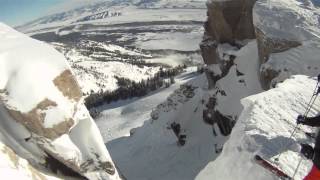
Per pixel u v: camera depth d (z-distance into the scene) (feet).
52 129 35.99
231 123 128.98
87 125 40.16
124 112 458.91
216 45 143.95
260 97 45.24
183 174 133.59
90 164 39.55
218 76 142.41
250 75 123.54
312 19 111.96
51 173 37.06
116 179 41.01
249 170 34.14
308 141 37.76
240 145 36.88
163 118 163.12
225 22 137.08
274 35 108.68
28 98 34.55
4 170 30.07
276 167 32.68
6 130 35.42
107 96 554.05
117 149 169.07
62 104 36.60
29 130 35.63
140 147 157.38
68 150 37.22
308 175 26.84
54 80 36.37
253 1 132.87
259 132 37.78
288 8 114.73
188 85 167.73
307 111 38.78
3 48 36.17
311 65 101.76
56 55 38.22
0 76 34.27
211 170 39.47
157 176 137.18
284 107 43.93
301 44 106.22
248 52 130.21
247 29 137.08
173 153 144.66
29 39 39.27
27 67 35.24
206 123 145.18
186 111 155.02
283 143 36.06
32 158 35.91
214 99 140.26
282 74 102.68
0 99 34.50
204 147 139.03
